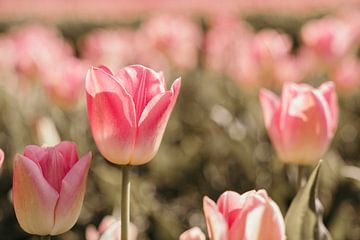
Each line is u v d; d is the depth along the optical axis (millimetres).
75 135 3377
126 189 1240
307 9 13547
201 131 4164
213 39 5574
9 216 3098
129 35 5707
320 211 1373
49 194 1162
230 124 3725
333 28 4016
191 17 13500
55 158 1182
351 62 4270
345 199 2838
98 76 1163
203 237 1280
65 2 19625
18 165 1151
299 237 1338
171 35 5160
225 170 3496
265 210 1044
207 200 1047
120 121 1187
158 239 2504
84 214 3004
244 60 3953
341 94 4152
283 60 3861
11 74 4723
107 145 1204
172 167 3559
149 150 1219
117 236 1396
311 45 4051
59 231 1193
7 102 4023
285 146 1678
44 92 3908
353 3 13938
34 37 4445
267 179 3221
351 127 4004
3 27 14602
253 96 3904
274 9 13930
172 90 1193
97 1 19234
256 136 3529
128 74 1206
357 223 3053
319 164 1327
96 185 3314
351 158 3865
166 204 3490
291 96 1680
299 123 1646
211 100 4586
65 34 13852
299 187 1696
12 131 3568
